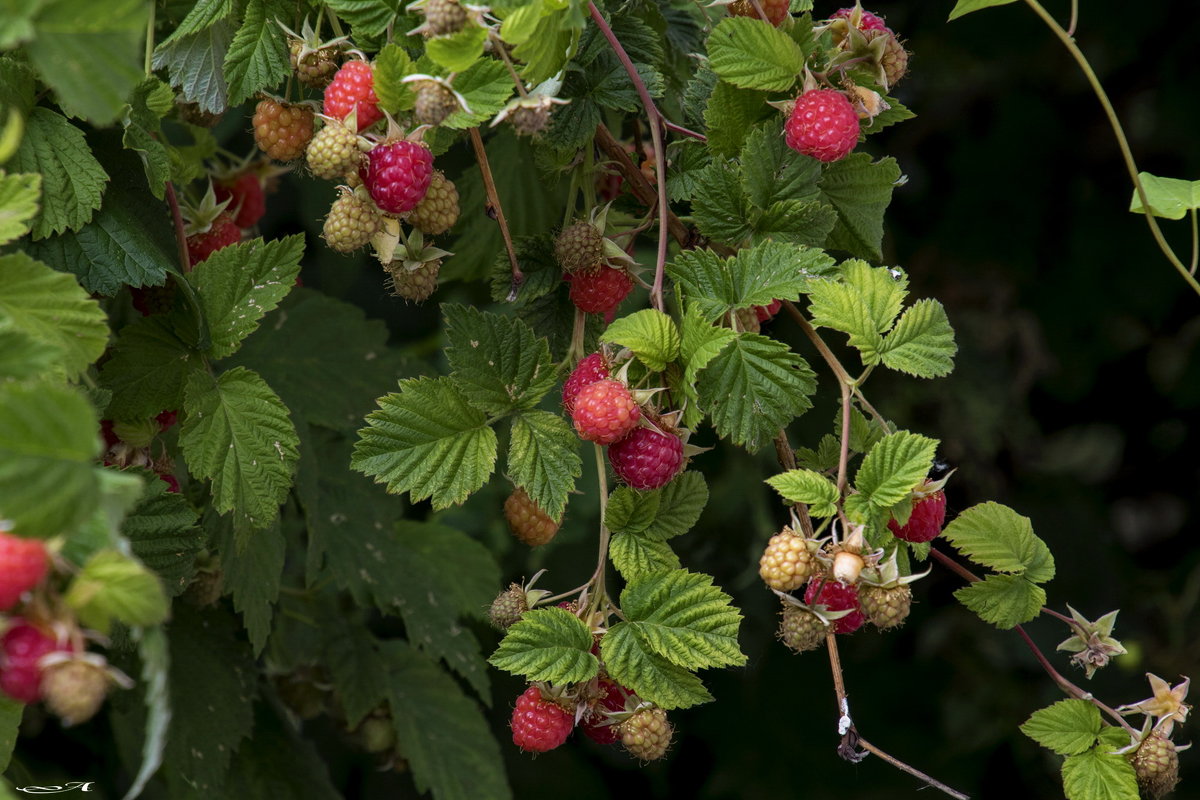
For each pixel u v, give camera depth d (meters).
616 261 1.26
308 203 1.47
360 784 1.59
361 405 1.40
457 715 1.41
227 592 1.32
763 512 1.57
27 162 1.21
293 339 1.40
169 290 1.26
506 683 1.54
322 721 1.58
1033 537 1.24
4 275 1.15
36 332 1.15
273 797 1.37
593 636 1.21
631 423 1.20
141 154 1.23
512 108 1.19
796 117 1.23
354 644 1.41
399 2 1.22
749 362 1.21
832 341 1.55
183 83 1.26
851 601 1.21
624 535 1.23
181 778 1.36
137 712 1.31
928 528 1.22
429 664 1.42
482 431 1.22
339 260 1.49
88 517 1.10
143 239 1.24
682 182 1.27
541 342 1.23
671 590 1.21
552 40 1.19
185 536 1.22
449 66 1.18
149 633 1.11
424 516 1.51
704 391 1.21
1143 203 1.29
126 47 1.10
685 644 1.20
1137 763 1.24
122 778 1.45
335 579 1.41
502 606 1.22
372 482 1.39
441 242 1.41
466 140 1.32
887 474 1.20
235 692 1.33
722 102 1.24
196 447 1.22
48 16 1.09
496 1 1.18
